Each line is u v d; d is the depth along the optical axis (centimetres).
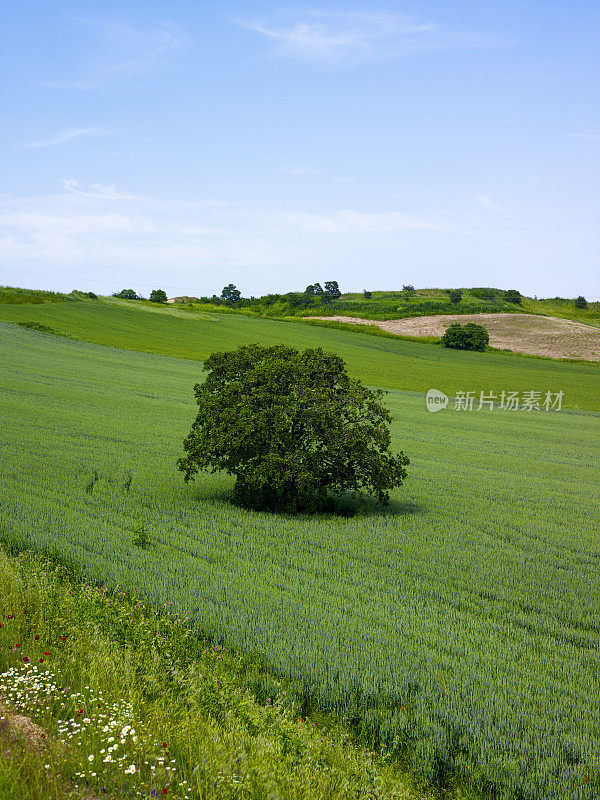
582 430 5203
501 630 1328
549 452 4200
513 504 2691
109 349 8062
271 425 2309
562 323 14138
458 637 1272
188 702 917
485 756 871
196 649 1108
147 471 2834
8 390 4997
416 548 1917
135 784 672
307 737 841
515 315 15112
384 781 803
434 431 4822
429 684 1048
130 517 2083
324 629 1246
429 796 801
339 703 990
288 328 11806
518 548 2011
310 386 2397
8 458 2866
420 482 3092
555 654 1220
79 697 867
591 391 7562
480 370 8938
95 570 1484
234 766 745
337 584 1547
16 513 1945
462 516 2406
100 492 2386
